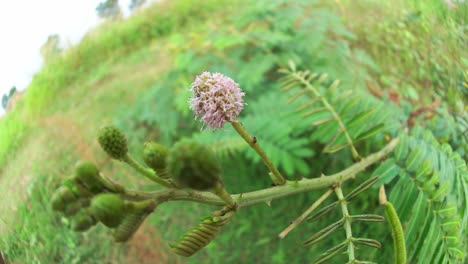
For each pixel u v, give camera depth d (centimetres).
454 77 16
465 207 10
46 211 22
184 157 5
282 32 20
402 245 7
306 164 17
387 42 20
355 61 19
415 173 10
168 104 21
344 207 8
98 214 5
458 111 14
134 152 22
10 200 23
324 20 20
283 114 16
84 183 6
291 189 7
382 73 19
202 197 6
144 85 24
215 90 7
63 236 22
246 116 18
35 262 22
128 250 21
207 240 6
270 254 18
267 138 16
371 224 16
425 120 14
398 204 10
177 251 6
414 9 20
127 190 6
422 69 17
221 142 16
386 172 10
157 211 21
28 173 24
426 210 9
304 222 18
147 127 22
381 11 21
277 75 20
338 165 18
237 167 19
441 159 10
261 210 19
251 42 20
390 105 15
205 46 21
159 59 26
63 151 24
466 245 10
